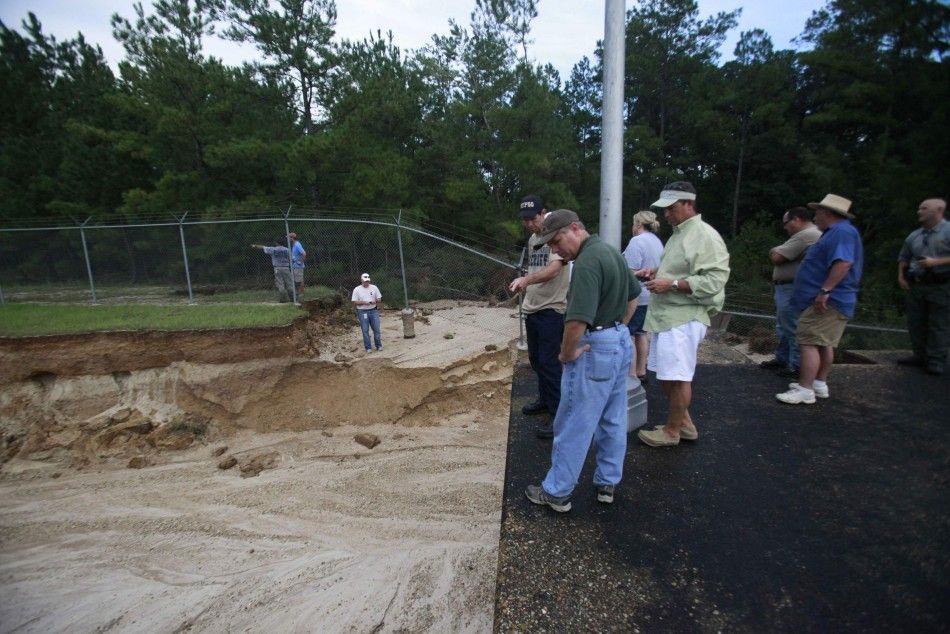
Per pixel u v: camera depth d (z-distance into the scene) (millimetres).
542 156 18375
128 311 10711
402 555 5812
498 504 6875
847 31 11898
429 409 9289
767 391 4285
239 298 12492
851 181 16422
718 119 22766
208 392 9180
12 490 7695
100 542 6340
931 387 4176
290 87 16141
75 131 17172
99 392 9055
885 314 8469
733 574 2152
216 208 15297
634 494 2807
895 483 2768
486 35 19703
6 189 18484
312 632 4715
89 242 14227
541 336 3955
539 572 2227
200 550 6125
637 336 4695
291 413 9352
